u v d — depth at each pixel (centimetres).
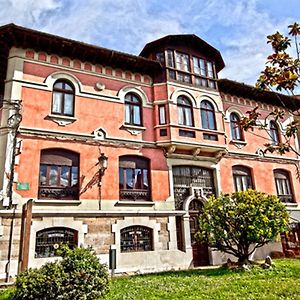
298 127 499
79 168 1336
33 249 1145
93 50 1449
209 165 1648
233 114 1867
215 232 1235
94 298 731
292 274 1041
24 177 1218
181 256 1409
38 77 1361
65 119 1362
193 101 1652
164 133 1538
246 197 1272
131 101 1561
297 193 1920
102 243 1274
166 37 1661
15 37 1320
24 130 1268
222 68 1875
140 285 934
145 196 1454
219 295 769
